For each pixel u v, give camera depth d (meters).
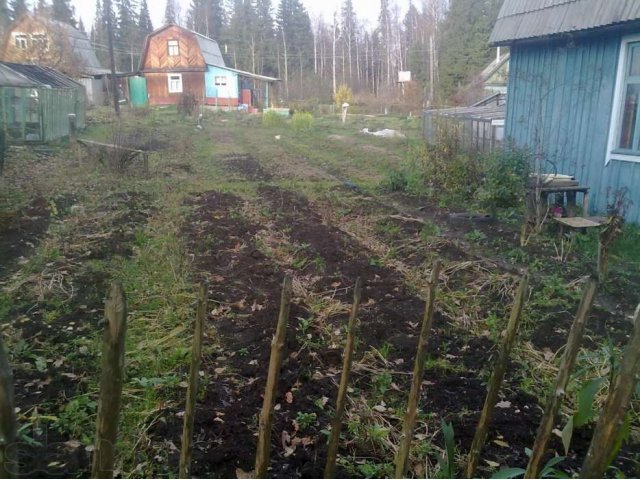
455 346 4.85
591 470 2.09
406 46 68.62
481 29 49.12
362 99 50.19
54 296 5.73
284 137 26.41
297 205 10.72
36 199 10.08
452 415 3.80
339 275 6.59
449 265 6.95
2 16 35.41
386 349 4.69
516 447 3.48
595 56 9.75
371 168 16.44
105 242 7.70
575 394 4.05
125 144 14.95
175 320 5.23
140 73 44.25
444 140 13.43
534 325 5.31
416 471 3.24
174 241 7.80
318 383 4.16
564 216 9.22
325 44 77.62
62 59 34.41
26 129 18.02
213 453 3.32
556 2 10.30
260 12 77.06
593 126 9.89
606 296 6.21
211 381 4.20
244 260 7.07
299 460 3.32
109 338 1.90
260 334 4.95
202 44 46.50
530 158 10.59
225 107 43.38
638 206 8.94
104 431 1.96
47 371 4.25
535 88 11.30
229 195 11.50
